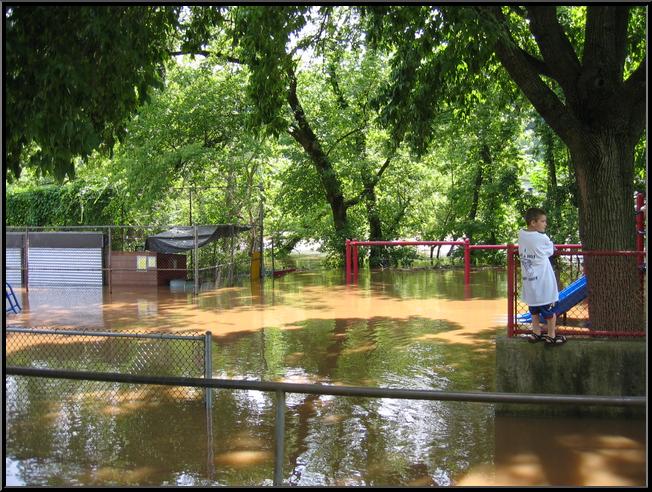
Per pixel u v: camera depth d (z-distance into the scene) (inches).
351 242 799.1
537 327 266.1
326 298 631.2
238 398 287.0
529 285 263.9
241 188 863.1
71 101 218.2
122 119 283.3
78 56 222.5
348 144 962.7
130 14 252.8
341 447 226.4
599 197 295.6
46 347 395.5
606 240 293.7
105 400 283.4
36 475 200.5
